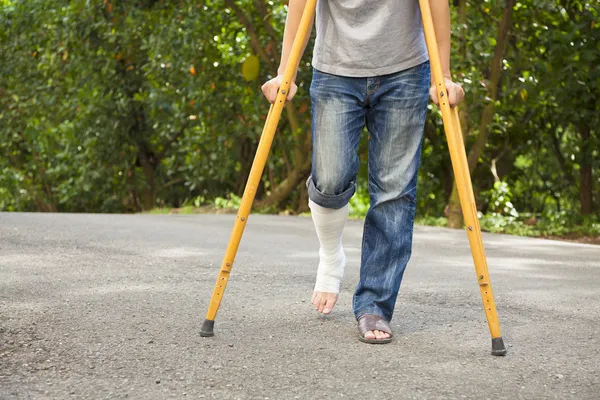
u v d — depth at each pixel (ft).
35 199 69.05
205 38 47.06
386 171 12.31
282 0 42.34
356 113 12.16
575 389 9.60
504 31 38.47
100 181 57.36
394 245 12.32
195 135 51.80
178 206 65.26
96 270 17.07
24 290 14.55
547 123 48.47
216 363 10.34
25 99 57.41
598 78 38.60
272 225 31.01
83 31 50.80
